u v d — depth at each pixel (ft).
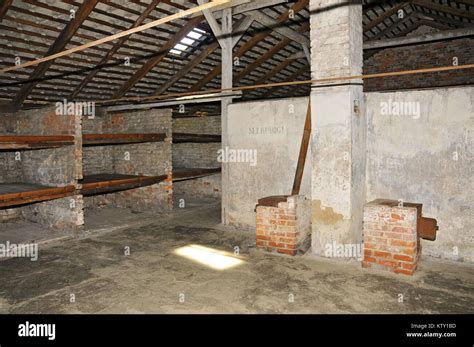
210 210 25.58
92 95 24.47
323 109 14.39
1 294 11.37
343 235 14.26
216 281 12.30
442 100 13.76
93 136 18.85
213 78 27.27
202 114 30.83
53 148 18.90
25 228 19.83
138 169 25.09
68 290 11.64
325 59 14.28
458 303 10.38
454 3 22.26
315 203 14.88
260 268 13.53
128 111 25.55
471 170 13.33
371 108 15.24
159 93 26.32
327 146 14.39
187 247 16.48
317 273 12.91
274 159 18.39
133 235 18.76
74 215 18.25
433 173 14.07
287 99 17.85
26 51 17.74
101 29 18.07
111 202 26.78
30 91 21.03
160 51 21.48
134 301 10.79
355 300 10.66
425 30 29.76
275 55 27.04
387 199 14.80
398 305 10.30
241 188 19.69
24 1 14.84
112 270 13.51
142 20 18.10
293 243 14.96
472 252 13.48
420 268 13.20
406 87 30.32
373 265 13.19
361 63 14.87
